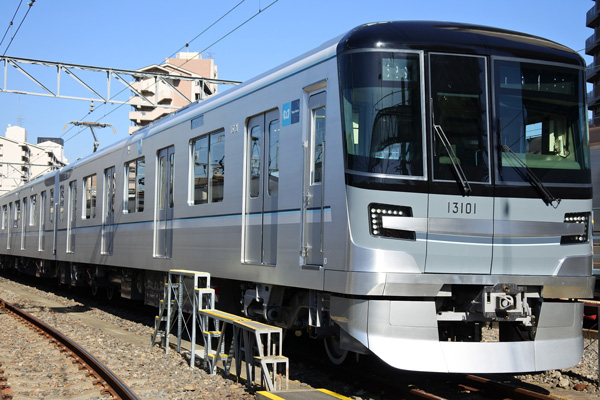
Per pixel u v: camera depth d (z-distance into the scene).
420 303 5.84
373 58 5.98
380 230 5.78
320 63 6.53
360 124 5.92
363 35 6.08
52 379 7.07
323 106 6.54
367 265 5.73
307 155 6.76
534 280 6.09
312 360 8.15
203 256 9.09
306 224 6.67
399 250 5.77
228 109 8.58
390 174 5.82
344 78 6.11
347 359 7.98
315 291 6.81
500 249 6.02
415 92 5.97
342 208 5.97
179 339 8.52
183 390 6.48
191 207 9.55
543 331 6.15
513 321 6.39
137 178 12.01
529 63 6.33
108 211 13.65
